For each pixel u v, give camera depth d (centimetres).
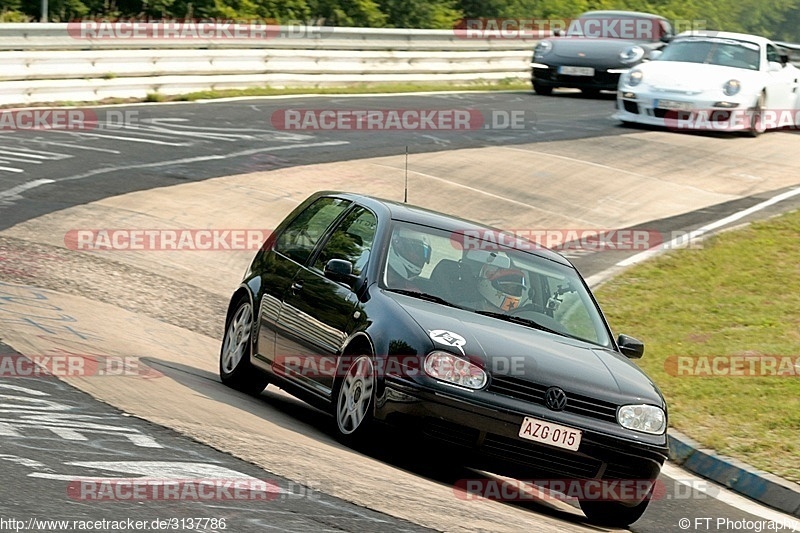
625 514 2555
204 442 2308
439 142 7612
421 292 2709
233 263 4912
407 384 2414
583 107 9681
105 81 8281
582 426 2441
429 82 10962
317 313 2805
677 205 6481
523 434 2411
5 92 7562
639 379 2623
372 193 6141
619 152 7600
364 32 10281
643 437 2497
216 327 4034
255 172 6359
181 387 2927
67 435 2203
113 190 5672
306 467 2248
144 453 2148
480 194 6391
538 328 2730
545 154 7388
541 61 10162
